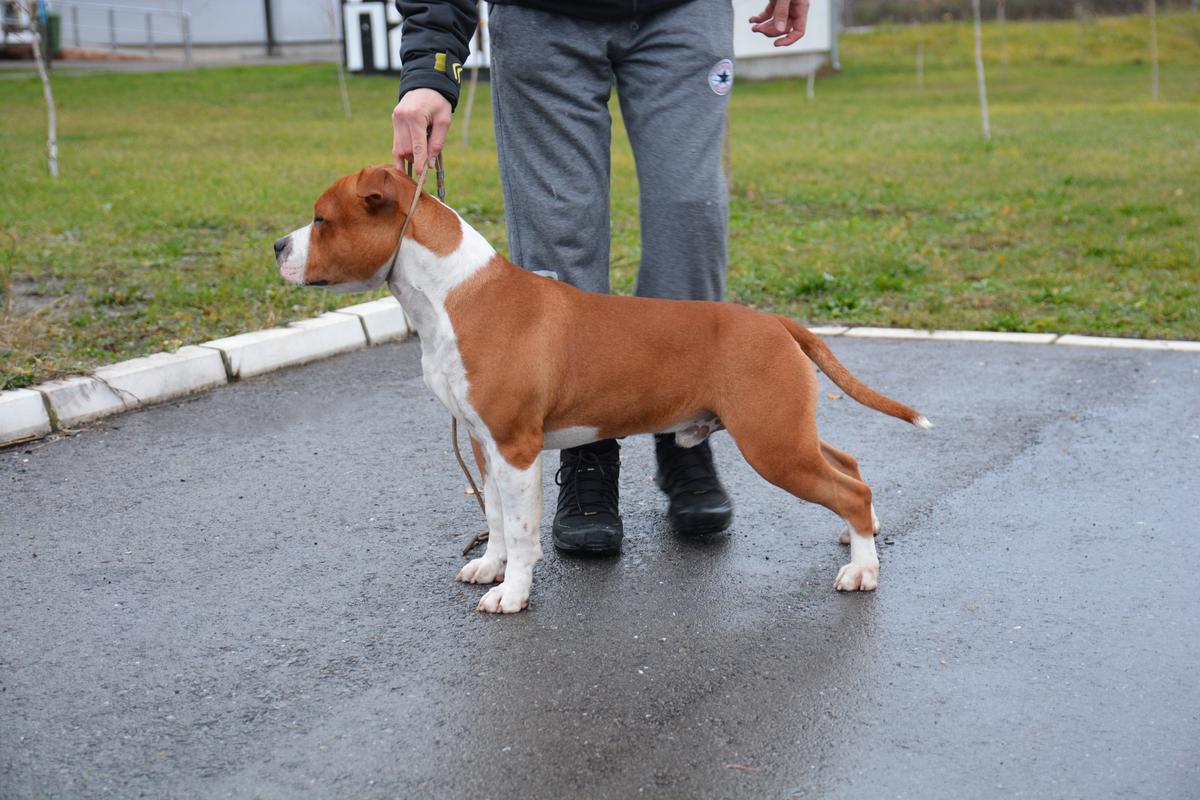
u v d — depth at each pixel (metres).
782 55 26.20
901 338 6.43
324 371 5.89
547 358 3.31
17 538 3.95
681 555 3.83
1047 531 3.95
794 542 3.93
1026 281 7.48
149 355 5.59
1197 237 8.60
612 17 3.72
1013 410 5.21
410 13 3.50
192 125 16.69
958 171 12.26
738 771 2.63
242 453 4.77
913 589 3.55
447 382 3.32
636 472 4.60
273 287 6.87
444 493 4.37
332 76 24.23
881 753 2.70
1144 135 15.09
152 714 2.89
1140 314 6.67
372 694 2.98
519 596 3.41
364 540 3.96
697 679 3.04
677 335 3.42
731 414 3.43
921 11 32.00
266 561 3.79
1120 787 2.56
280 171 11.92
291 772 2.64
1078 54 29.30
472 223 9.24
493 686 3.01
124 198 10.00
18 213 9.17
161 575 3.68
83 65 26.38
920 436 4.93
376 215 3.21
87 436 4.95
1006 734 2.77
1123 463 4.55
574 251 3.84
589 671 3.09
